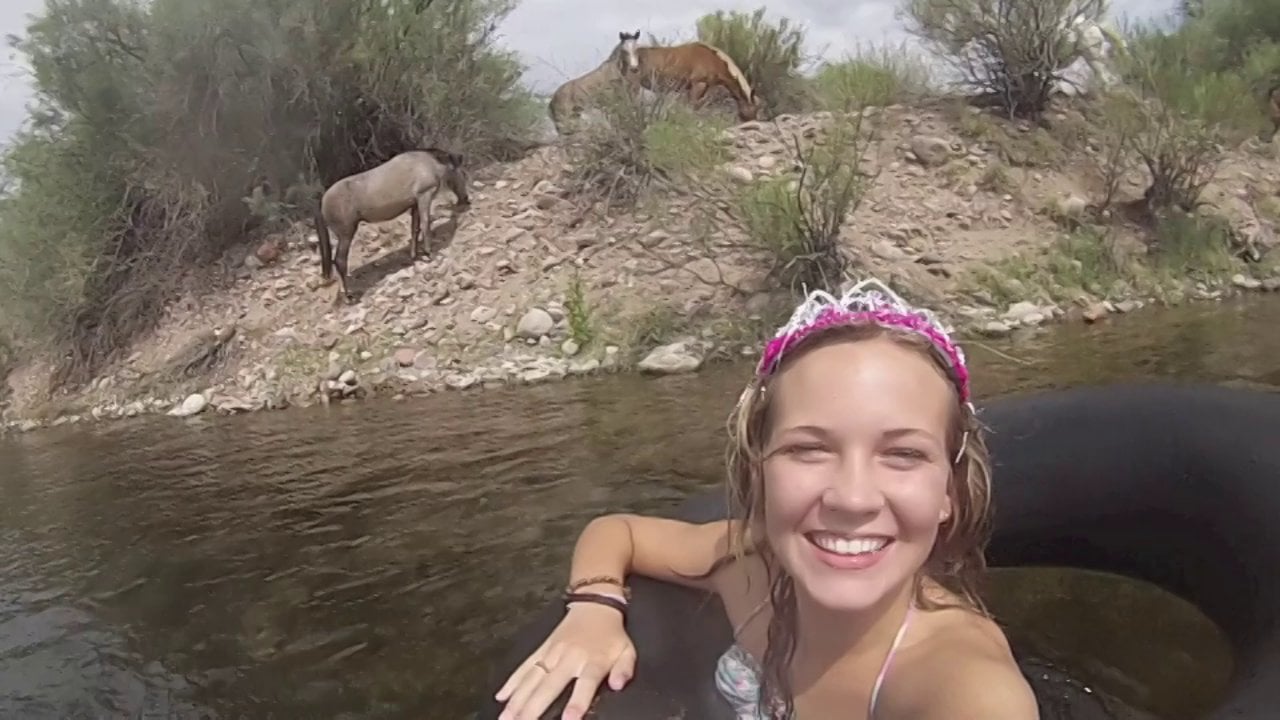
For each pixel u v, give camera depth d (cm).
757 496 78
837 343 72
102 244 445
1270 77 507
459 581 173
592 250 398
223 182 451
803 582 72
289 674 146
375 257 420
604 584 92
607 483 216
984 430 111
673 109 436
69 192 452
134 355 421
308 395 357
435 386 343
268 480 252
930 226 403
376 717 131
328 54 451
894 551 71
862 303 75
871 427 69
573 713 78
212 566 194
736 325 345
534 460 239
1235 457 102
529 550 183
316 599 172
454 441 267
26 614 180
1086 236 398
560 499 209
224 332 403
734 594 90
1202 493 103
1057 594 134
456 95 470
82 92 454
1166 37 504
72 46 456
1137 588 135
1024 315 345
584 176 431
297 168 458
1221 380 252
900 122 465
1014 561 117
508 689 82
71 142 460
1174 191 419
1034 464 113
